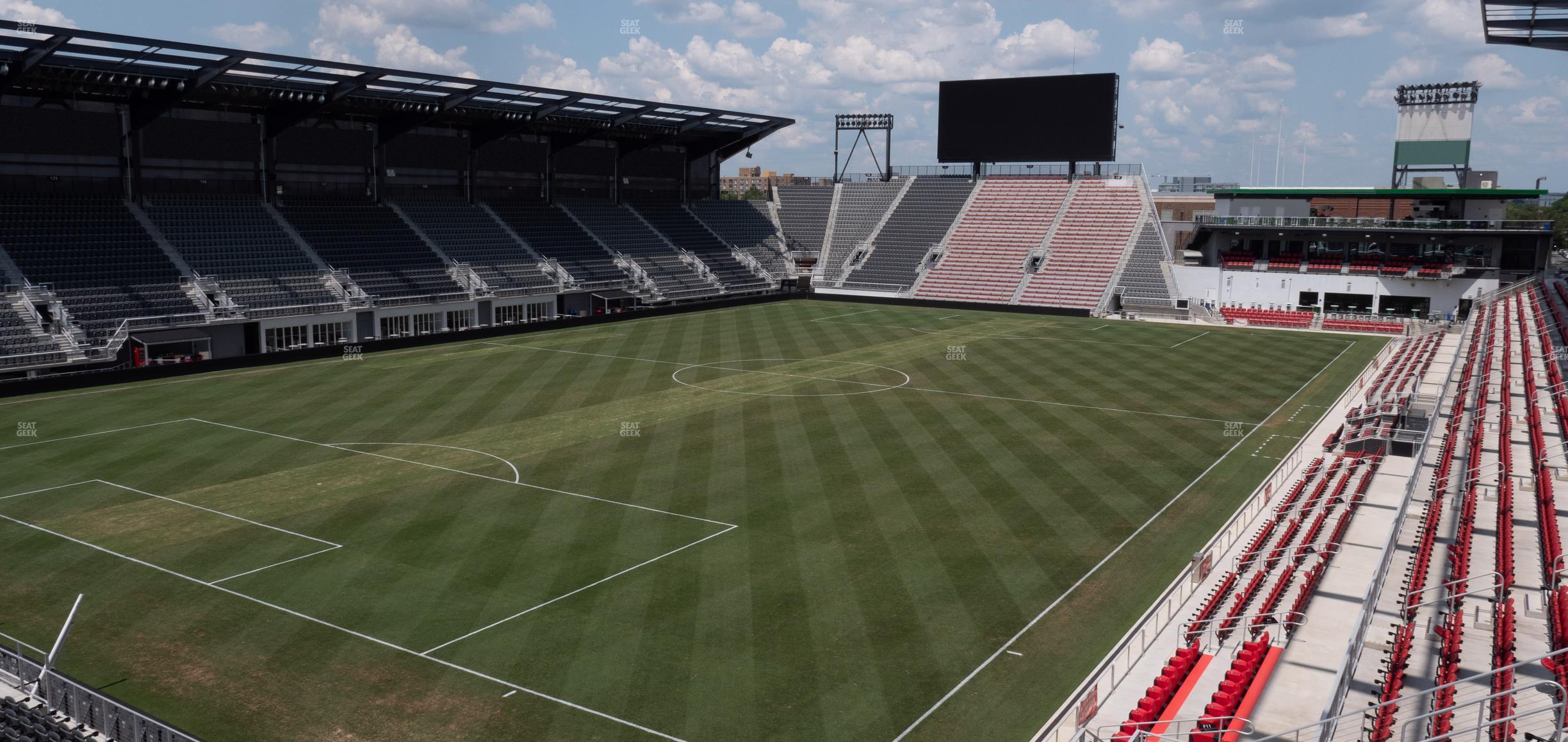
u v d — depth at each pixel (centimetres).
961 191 11188
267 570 2605
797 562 2698
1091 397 4991
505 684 2031
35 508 3081
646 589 2509
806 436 4097
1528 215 16688
